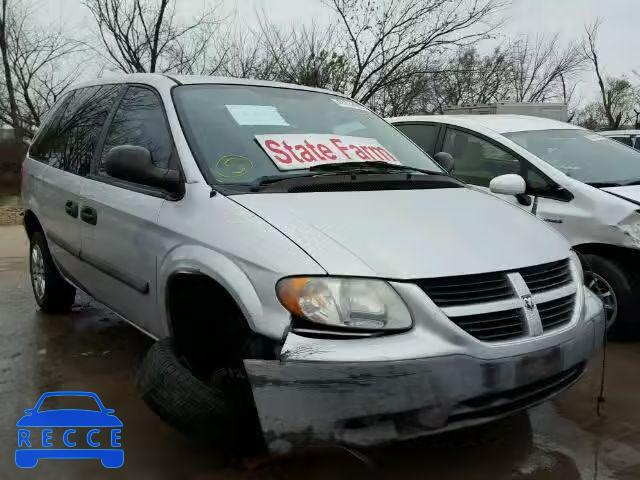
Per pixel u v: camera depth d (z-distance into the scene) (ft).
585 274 14.62
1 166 54.65
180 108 11.09
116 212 11.25
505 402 8.03
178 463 9.30
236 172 10.09
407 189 10.76
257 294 8.04
